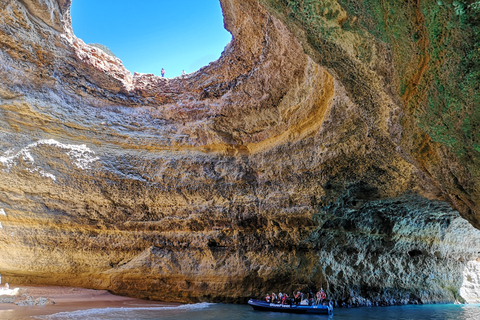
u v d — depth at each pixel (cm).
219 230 1789
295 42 1484
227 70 1823
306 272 1670
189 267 1761
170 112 1961
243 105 1808
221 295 1698
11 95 1672
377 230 1786
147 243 1819
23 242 1675
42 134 1739
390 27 726
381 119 1029
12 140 1658
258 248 1741
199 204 1831
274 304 1515
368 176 1526
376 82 887
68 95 1845
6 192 1639
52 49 1750
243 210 1775
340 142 1480
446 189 952
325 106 1555
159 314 1383
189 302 1712
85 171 1770
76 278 1781
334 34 812
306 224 1655
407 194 1554
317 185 1605
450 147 791
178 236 1814
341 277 1747
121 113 1950
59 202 1742
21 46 1666
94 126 1856
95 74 1889
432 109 754
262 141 1830
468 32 604
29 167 1670
